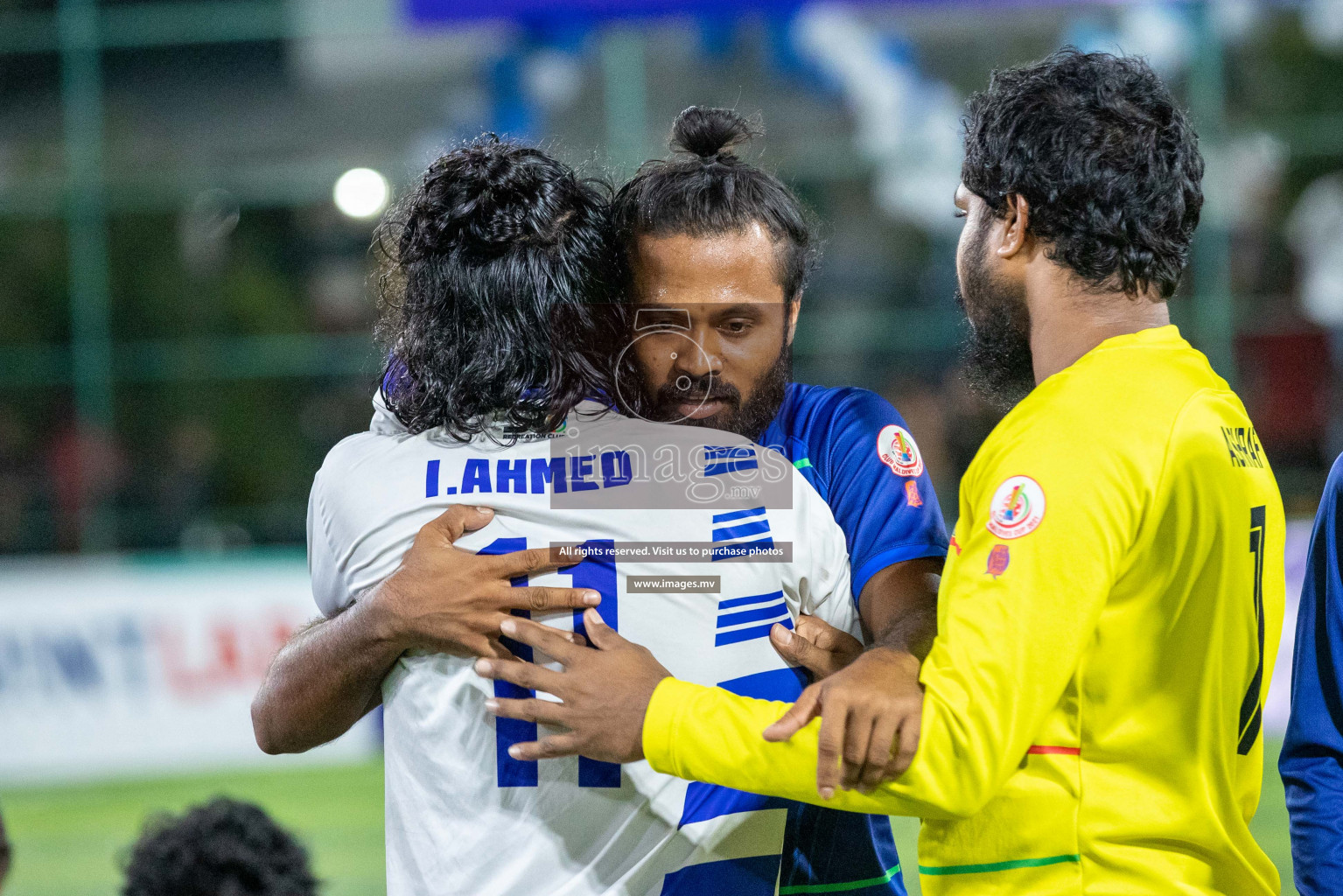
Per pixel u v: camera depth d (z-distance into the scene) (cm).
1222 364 2866
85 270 2944
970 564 505
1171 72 2927
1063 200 544
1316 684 675
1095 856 520
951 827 543
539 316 552
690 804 534
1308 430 2850
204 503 2953
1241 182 2912
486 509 546
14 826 2356
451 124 3369
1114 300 553
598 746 511
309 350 2952
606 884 529
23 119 3231
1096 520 493
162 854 662
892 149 2953
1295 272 2891
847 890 631
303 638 595
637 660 516
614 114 2959
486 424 555
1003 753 483
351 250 3038
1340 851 643
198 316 3023
